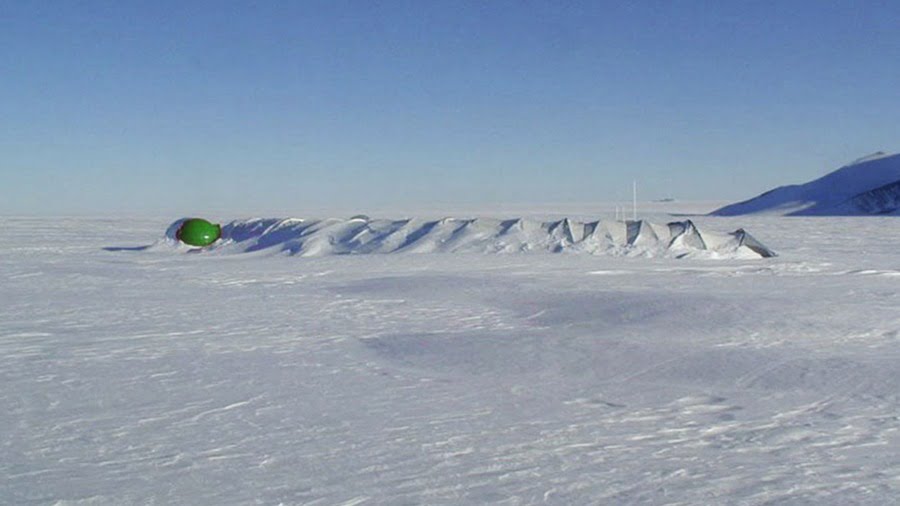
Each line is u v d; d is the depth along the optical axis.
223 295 17.00
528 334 11.77
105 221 76.94
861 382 8.66
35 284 19.31
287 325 13.03
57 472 5.99
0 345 11.28
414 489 5.56
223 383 8.91
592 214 104.62
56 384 8.89
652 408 7.76
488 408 7.79
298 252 28.14
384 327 12.77
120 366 9.84
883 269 22.38
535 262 23.77
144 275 21.38
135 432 7.04
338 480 5.75
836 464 6.05
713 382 8.80
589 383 8.83
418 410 7.71
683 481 5.68
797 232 48.38
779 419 7.33
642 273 20.64
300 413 7.63
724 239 26.86
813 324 12.21
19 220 80.31
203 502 5.35
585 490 5.52
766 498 5.34
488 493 5.47
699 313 13.05
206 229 31.27
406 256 25.77
